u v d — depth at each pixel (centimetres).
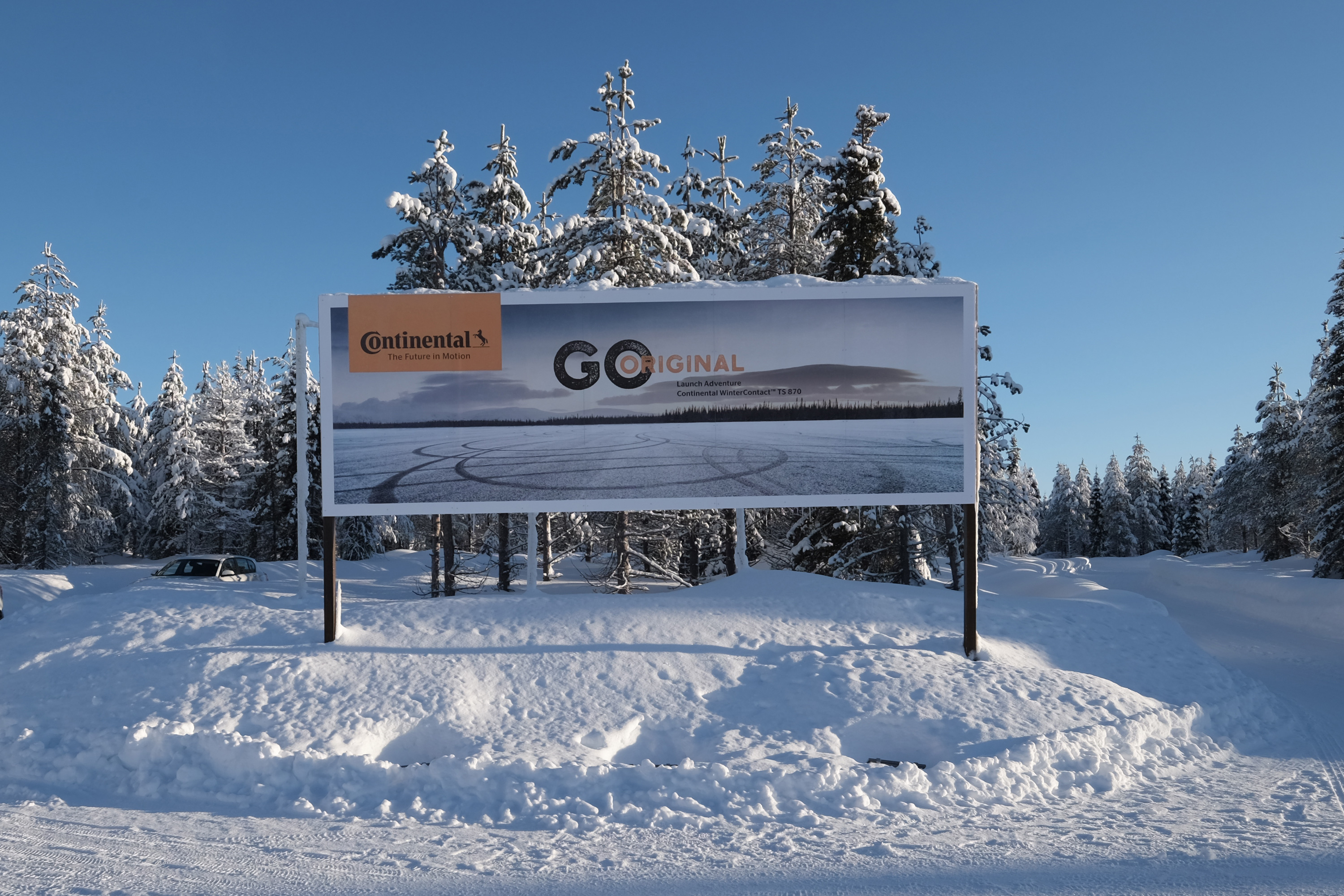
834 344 1305
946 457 1285
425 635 1205
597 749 931
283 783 837
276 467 4281
